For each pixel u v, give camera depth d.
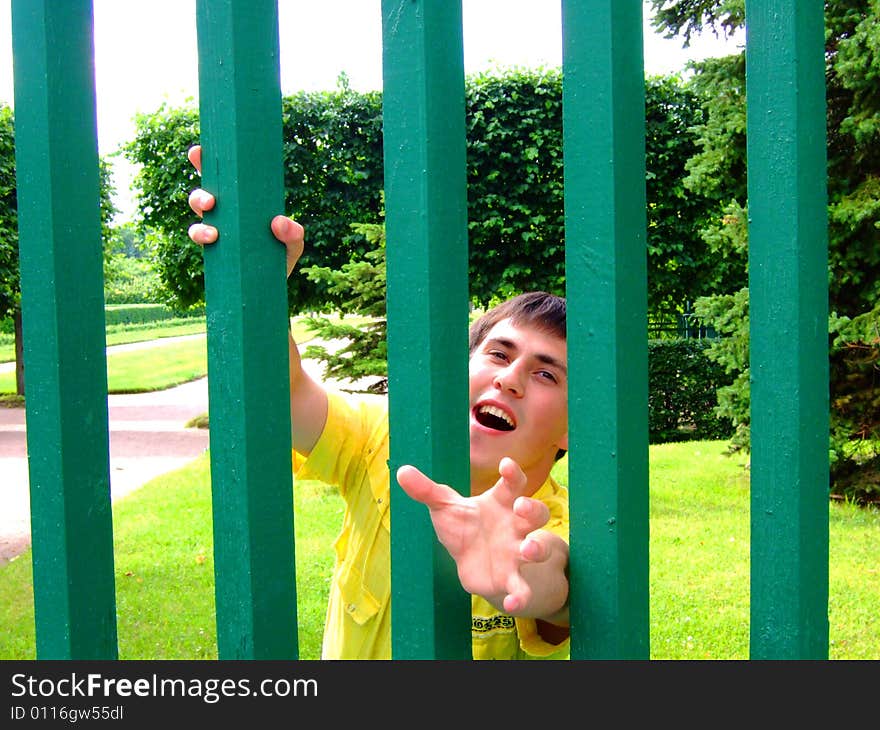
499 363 1.66
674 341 11.01
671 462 8.72
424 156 0.93
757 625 0.94
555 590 0.95
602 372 0.91
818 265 0.92
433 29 0.93
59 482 1.05
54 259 1.04
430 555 0.97
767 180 0.91
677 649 3.90
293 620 1.02
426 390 0.94
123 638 4.17
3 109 14.45
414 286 0.94
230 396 0.98
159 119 11.77
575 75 0.91
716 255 11.17
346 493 1.72
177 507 6.96
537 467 1.72
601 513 0.92
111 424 12.68
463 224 0.97
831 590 4.72
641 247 0.93
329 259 11.55
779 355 0.91
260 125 0.98
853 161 6.73
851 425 6.69
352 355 7.77
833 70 6.68
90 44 1.08
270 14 0.98
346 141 11.40
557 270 11.02
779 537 0.92
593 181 0.90
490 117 10.79
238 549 0.98
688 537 5.79
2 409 14.89
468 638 1.02
